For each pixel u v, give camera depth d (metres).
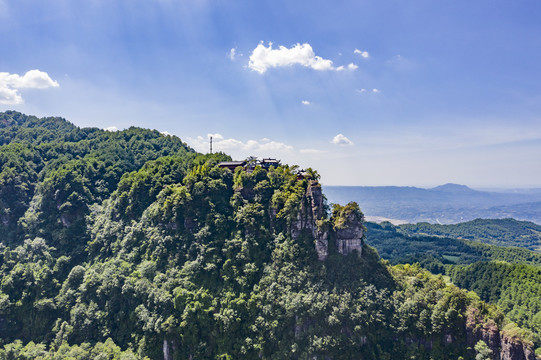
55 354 153.12
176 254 174.25
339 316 145.50
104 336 162.50
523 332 133.00
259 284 159.38
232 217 182.62
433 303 147.12
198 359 146.88
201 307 152.75
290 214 168.00
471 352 136.38
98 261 194.38
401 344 144.12
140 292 163.50
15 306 178.62
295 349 142.38
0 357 158.88
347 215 165.00
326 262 162.00
